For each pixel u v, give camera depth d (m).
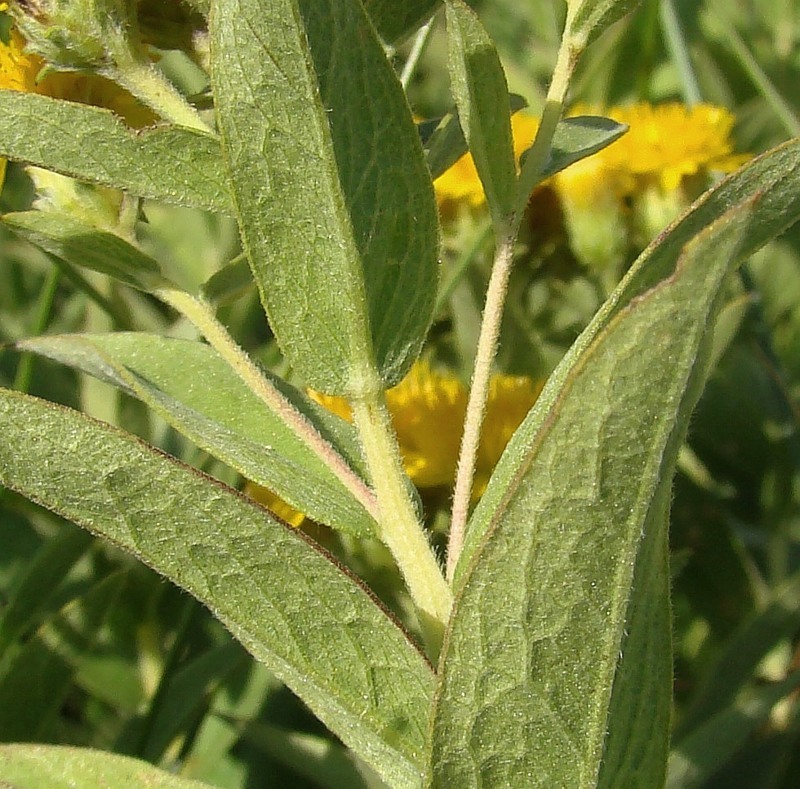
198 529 0.12
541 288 0.25
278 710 0.20
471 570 0.11
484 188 0.14
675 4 0.30
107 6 0.13
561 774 0.11
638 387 0.10
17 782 0.13
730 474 0.24
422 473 0.19
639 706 0.12
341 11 0.12
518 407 0.20
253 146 0.12
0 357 0.26
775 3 0.34
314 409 0.15
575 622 0.11
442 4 0.15
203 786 0.13
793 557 0.22
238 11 0.12
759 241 0.12
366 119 0.12
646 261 0.12
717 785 0.18
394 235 0.13
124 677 0.21
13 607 0.20
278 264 0.12
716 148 0.24
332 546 0.19
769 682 0.19
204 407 0.15
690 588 0.23
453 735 0.11
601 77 0.31
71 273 0.23
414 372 0.21
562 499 0.10
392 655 0.12
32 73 0.15
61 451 0.12
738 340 0.24
